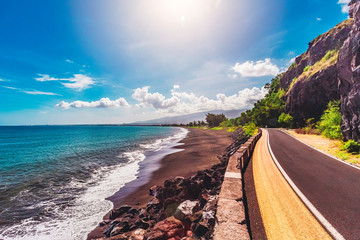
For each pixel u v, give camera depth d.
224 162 14.86
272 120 57.03
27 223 8.17
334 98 31.50
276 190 6.03
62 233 7.38
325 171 8.19
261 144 18.12
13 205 10.05
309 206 4.83
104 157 26.11
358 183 6.55
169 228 5.38
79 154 29.83
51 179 15.33
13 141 61.66
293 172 8.12
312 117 36.84
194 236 4.64
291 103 44.12
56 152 33.25
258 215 4.45
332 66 31.20
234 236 3.20
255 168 9.00
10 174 17.72
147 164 20.19
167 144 40.69
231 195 4.82
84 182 14.23
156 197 9.66
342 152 11.87
